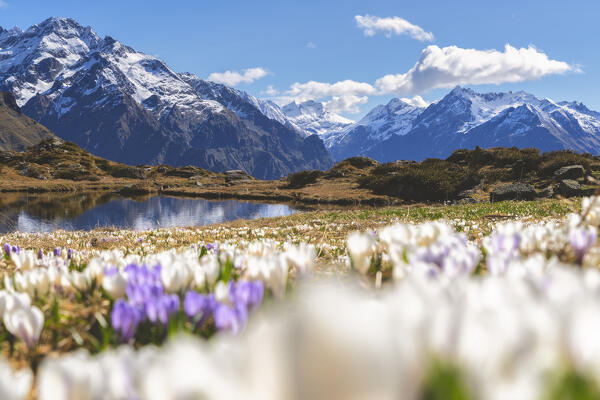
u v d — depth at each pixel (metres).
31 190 91.25
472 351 0.71
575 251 2.48
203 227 20.67
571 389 0.69
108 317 2.35
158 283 2.27
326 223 16.84
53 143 147.25
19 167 128.88
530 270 1.86
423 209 22.31
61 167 130.00
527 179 47.00
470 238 7.91
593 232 2.41
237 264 3.03
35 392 1.61
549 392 0.67
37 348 2.04
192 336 1.78
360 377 0.44
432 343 0.75
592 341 0.71
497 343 0.70
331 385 0.44
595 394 0.69
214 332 1.88
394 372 0.46
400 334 0.50
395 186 55.50
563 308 0.82
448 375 0.69
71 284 2.83
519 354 0.69
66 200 70.19
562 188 34.12
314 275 3.08
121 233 15.20
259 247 3.46
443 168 61.72
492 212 16.91
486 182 51.06
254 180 120.06
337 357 0.44
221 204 64.38
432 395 0.67
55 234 15.71
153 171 139.50
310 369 0.45
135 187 90.00
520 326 0.75
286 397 0.46
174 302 1.80
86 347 2.05
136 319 1.76
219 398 0.60
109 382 0.92
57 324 2.22
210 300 1.82
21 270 3.67
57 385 0.89
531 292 1.26
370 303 0.52
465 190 48.25
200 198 77.25
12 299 2.04
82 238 13.05
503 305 0.97
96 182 113.38
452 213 17.64
